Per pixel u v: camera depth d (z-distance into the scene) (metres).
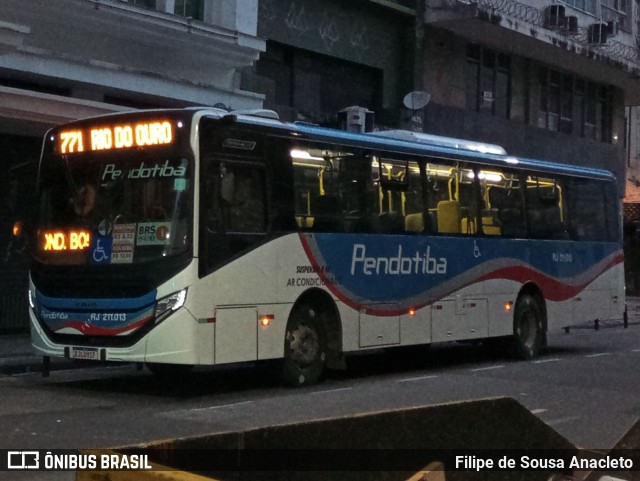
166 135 11.58
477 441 4.96
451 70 28.06
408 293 14.62
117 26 18.03
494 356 18.05
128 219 11.71
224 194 11.62
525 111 31.34
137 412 10.72
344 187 13.62
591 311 19.20
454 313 15.59
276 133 12.58
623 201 37.12
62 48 17.50
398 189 14.59
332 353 13.38
